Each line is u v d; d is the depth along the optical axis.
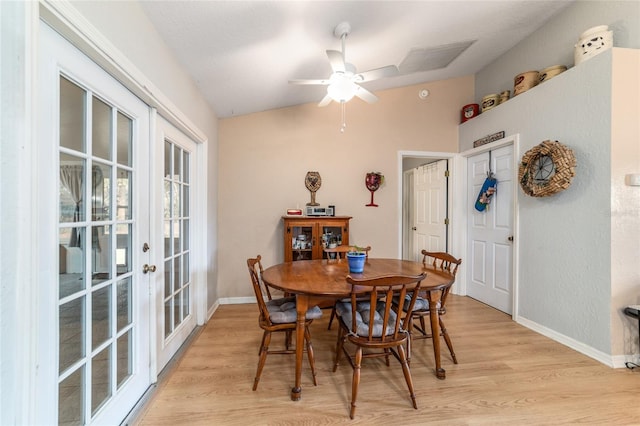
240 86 2.64
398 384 1.79
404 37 2.43
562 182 2.23
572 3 2.50
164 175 1.99
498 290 3.17
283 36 2.03
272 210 3.40
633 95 2.01
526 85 2.74
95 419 1.23
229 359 2.09
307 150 3.46
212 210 3.03
